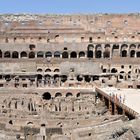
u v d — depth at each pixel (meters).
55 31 155.00
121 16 158.62
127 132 56.78
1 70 131.75
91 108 89.12
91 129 62.88
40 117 76.81
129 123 59.69
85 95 111.38
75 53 144.00
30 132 68.19
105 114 83.38
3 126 71.75
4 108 87.00
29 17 157.38
